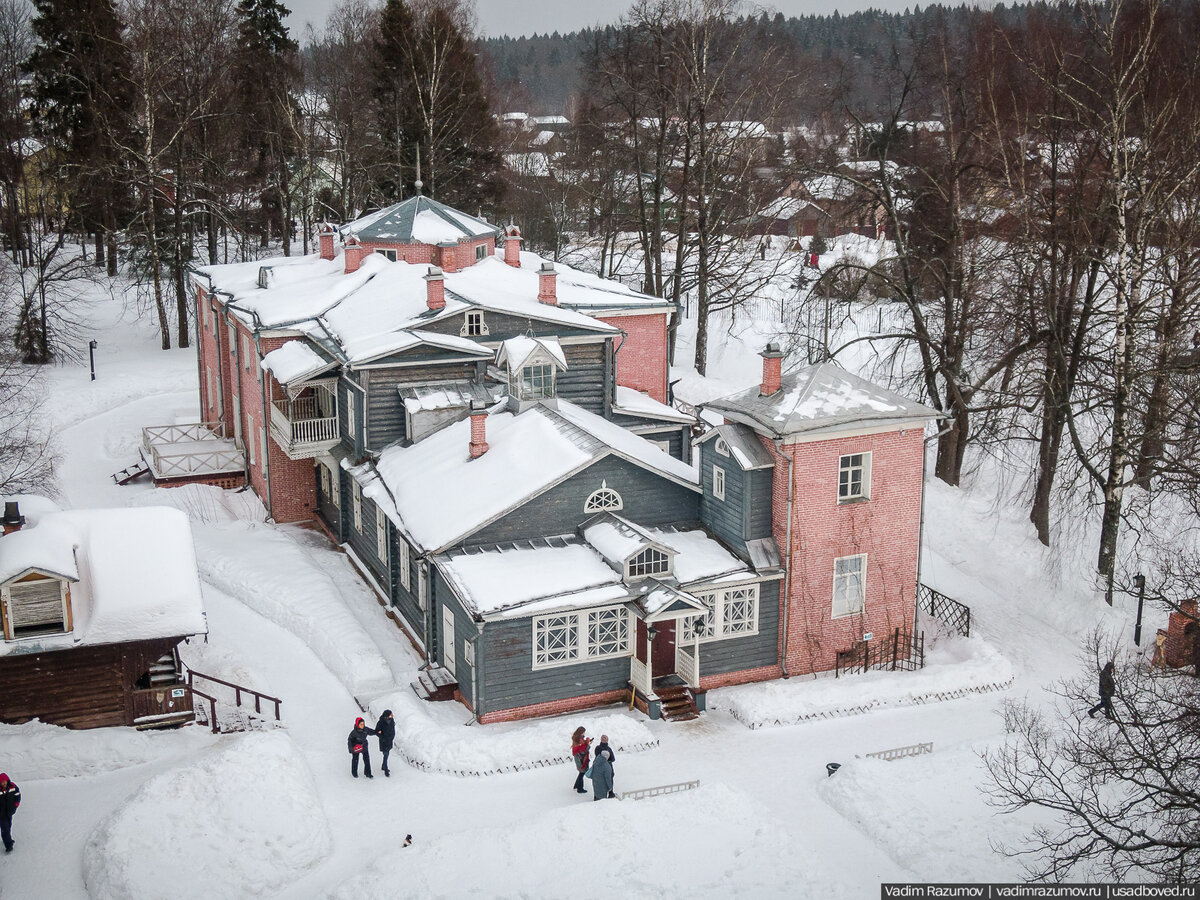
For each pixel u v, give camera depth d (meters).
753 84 57.81
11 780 25.61
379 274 44.69
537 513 31.20
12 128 65.31
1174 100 34.94
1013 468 43.25
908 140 46.94
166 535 30.16
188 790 24.81
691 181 57.12
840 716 29.83
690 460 42.38
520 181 76.75
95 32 62.12
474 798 25.94
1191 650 30.73
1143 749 22.59
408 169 65.19
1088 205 37.62
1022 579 37.72
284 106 66.94
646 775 26.88
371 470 36.66
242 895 22.28
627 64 56.09
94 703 27.78
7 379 50.66
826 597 31.62
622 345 44.62
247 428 44.97
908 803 25.28
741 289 60.78
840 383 31.44
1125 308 35.72
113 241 66.25
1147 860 23.31
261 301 43.81
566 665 29.58
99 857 22.75
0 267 55.28
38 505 31.22
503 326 39.34
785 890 22.50
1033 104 41.47
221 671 31.31
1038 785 25.64
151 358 60.03
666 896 22.33
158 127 63.06
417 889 22.33
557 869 23.05
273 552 38.78
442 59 63.22
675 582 29.77
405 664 32.22
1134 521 39.25
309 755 27.69
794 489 30.53
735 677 31.34
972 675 31.28
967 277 41.06
